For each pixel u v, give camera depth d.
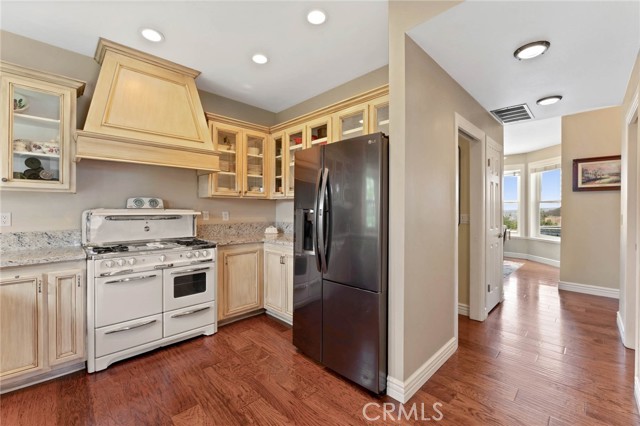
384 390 1.96
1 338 1.86
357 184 2.04
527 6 1.60
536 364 2.29
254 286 3.27
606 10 1.62
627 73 2.33
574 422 1.68
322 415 1.75
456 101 2.52
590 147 4.22
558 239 6.07
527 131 5.10
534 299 3.93
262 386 2.03
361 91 3.02
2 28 2.26
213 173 3.18
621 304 2.92
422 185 2.06
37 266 1.97
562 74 2.37
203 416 1.73
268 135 3.68
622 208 2.87
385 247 1.96
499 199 3.72
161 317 2.50
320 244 2.23
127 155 2.47
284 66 2.83
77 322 2.12
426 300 2.12
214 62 2.76
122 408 1.79
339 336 2.15
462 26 1.79
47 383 2.03
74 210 2.56
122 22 2.19
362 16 2.11
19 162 2.18
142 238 2.81
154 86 2.70
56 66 2.50
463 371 2.20
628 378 2.10
